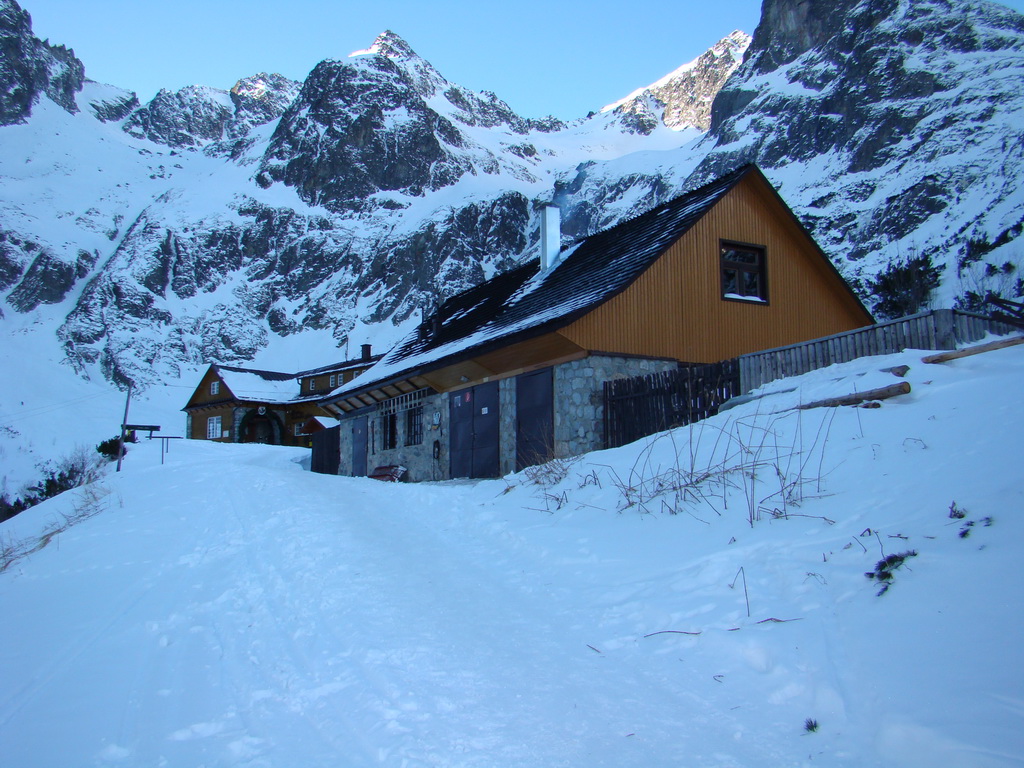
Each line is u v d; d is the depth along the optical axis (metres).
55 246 120.75
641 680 4.68
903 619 4.49
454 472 20.30
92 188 152.88
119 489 18.12
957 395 7.62
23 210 131.62
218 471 19.98
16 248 117.44
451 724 4.28
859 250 62.66
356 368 59.25
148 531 11.34
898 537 5.41
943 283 42.06
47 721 4.84
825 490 6.79
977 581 4.55
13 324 103.81
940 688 3.81
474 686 4.80
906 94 87.50
